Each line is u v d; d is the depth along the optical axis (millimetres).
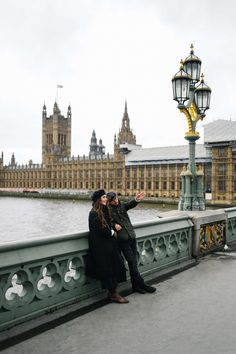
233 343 5141
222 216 12047
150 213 96188
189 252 10312
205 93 11609
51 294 6156
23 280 5730
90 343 5105
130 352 4863
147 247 8562
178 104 10914
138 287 7426
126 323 5793
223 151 127000
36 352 4832
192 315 6156
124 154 169500
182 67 10867
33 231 59875
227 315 6168
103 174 178875
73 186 194375
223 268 9414
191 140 11523
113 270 6699
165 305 6629
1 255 5340
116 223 7262
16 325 5531
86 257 6844
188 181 11523
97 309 6375
